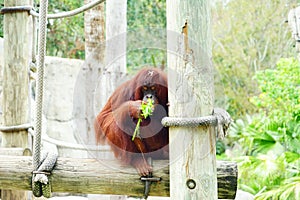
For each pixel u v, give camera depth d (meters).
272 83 10.24
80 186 3.69
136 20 13.92
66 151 9.10
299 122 9.60
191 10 3.14
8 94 5.54
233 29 18.64
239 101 17.73
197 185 3.18
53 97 9.34
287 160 8.84
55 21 12.07
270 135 10.02
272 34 18.12
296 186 7.58
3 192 5.08
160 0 14.03
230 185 3.56
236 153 12.00
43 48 3.74
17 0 5.53
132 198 7.32
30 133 5.48
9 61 5.55
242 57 18.25
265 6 18.34
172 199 3.26
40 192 3.72
